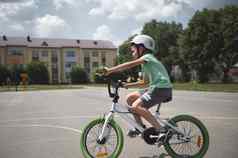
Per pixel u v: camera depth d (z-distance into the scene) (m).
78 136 7.53
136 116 5.02
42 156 5.63
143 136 4.97
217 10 58.44
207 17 57.69
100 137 5.00
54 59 99.19
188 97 19.95
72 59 100.81
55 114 12.14
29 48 95.31
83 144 5.09
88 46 103.19
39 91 37.50
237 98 18.75
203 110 12.35
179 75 79.44
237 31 54.69
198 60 58.16
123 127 8.47
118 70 4.85
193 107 13.55
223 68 59.75
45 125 9.38
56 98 22.36
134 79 5.32
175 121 5.12
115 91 5.07
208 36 56.56
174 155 5.12
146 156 5.47
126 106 5.00
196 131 5.20
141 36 5.07
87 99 20.62
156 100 4.90
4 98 23.19
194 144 5.24
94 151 5.12
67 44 101.44
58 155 5.68
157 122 4.92
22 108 15.05
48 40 100.38
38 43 97.62
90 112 12.53
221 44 56.56
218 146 6.11
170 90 4.97
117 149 5.06
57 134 7.84
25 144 6.70
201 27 57.41
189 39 59.06
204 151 5.19
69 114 11.99
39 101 19.61
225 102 16.00
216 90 28.38
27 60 95.00
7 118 11.33
